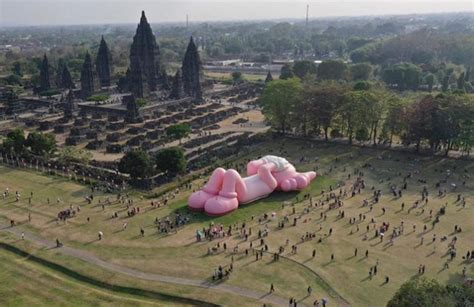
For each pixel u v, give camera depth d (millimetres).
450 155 162000
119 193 130000
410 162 156375
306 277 89812
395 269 92312
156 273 90625
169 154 136000
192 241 103500
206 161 155375
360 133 171500
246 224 112312
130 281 87812
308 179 135250
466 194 129750
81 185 136750
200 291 84812
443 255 97438
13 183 138375
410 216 116125
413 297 63312
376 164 155375
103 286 87188
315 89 182125
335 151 169750
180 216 115562
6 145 159250
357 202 124938
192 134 195625
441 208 118312
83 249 99438
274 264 94312
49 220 113250
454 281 87562
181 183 137875
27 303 80875
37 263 94750
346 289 85875
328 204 124062
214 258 96375
